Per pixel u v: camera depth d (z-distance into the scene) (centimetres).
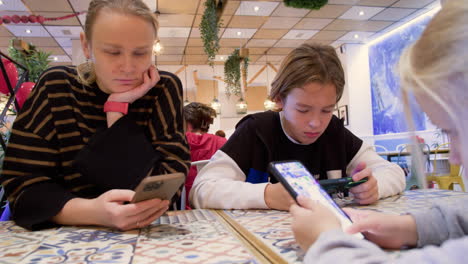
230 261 51
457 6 36
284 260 50
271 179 134
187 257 54
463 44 34
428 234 52
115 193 81
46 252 61
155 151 97
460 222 51
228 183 112
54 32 649
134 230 78
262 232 70
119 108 97
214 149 242
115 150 91
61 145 100
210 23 530
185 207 211
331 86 106
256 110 1006
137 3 88
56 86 101
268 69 986
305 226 47
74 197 87
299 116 111
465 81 34
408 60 40
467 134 35
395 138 746
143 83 101
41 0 518
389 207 95
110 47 86
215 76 966
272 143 132
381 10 608
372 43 805
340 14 619
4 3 525
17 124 98
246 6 569
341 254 37
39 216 84
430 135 420
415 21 666
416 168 54
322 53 110
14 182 91
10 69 235
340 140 139
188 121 266
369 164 138
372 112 816
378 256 37
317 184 66
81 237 73
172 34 695
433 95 36
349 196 125
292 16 620
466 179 38
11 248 64
